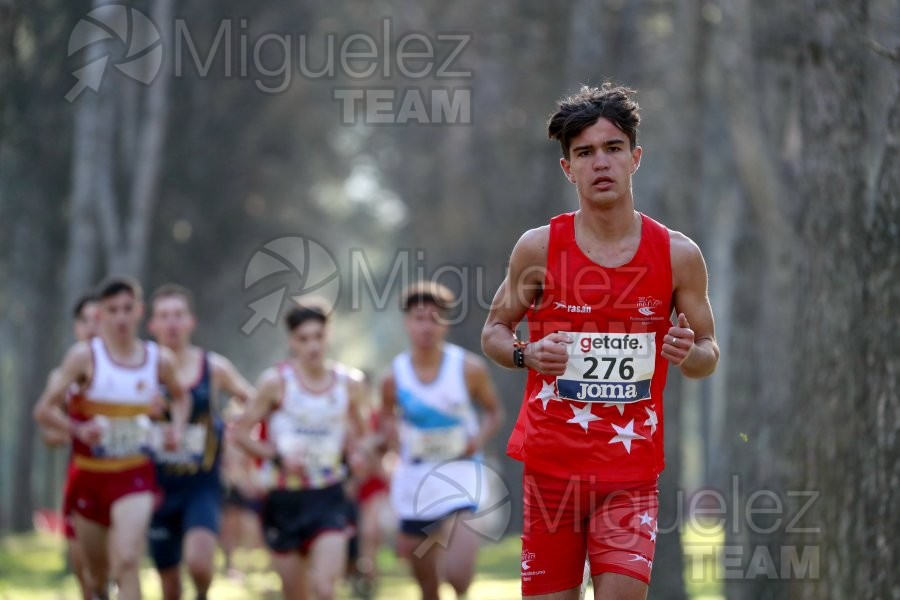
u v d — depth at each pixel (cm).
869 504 2141
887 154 2172
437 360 2762
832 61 2488
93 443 2419
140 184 7438
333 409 2627
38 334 9550
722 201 8969
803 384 2509
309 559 2677
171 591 2866
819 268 2495
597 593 1491
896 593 2055
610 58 6284
